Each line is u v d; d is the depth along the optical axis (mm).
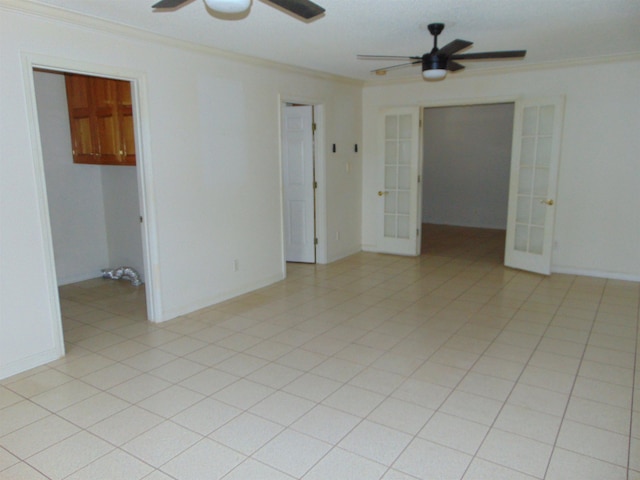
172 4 2490
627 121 4988
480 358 3369
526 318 4168
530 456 2266
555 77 5289
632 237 5164
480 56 3650
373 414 2654
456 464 2217
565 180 5414
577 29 3803
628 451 2297
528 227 5672
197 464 2232
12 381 3051
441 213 9562
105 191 5453
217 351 3521
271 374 3150
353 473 2160
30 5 2949
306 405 2756
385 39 4004
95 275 5551
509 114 8492
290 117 5957
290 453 2311
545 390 2902
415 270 5902
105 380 3068
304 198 6113
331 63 5027
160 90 3881
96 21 3318
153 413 2678
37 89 4809
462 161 9109
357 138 6621
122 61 3578
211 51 4234
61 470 2197
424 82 6129
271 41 4027
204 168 4348
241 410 2705
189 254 4309
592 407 2701
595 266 5422
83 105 4824
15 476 2158
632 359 3324
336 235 6410
